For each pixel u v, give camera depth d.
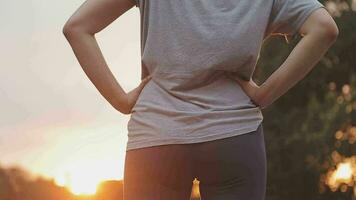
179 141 2.68
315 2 2.83
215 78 2.74
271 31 2.88
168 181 2.72
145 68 2.86
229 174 2.69
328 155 23.20
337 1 24.69
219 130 2.67
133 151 2.75
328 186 23.22
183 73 2.72
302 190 23.30
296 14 2.81
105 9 2.88
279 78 2.79
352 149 23.11
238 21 2.74
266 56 22.73
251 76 2.79
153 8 2.80
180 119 2.69
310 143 23.27
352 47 24.75
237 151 2.68
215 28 2.72
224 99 2.72
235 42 2.71
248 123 2.71
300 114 24.38
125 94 2.85
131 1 2.88
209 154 2.67
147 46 2.79
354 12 24.70
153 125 2.72
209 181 2.71
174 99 2.72
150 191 2.74
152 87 2.78
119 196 3.46
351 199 23.03
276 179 23.36
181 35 2.74
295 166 23.30
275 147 23.62
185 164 2.69
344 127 23.58
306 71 2.82
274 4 2.82
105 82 2.87
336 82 25.19
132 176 2.76
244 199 2.70
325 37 2.79
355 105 23.94
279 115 24.53
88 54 2.87
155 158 2.71
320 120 23.92
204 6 2.75
